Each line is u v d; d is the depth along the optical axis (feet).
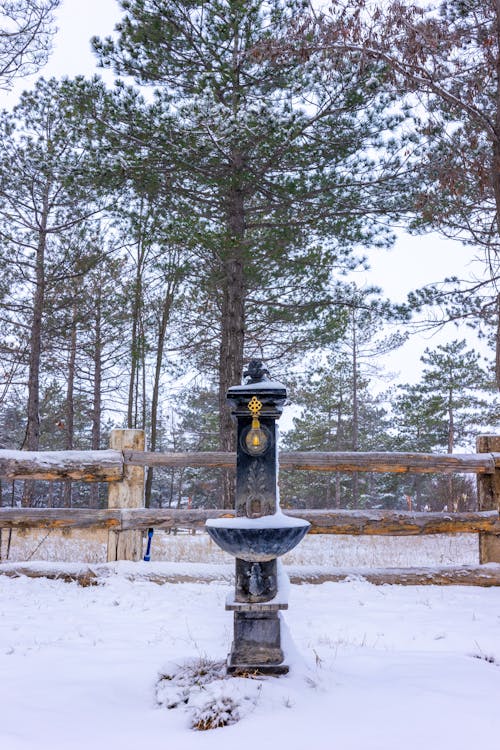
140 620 17.40
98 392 85.66
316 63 31.04
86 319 69.10
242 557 11.80
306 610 19.02
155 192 42.73
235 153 41.91
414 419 115.03
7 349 67.51
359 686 11.37
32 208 63.10
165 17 40.91
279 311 51.67
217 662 12.64
